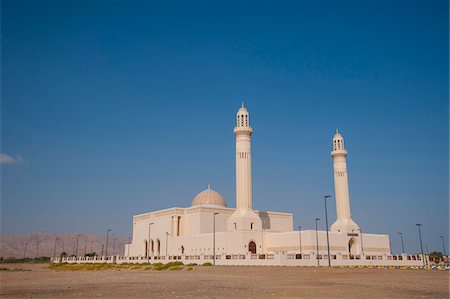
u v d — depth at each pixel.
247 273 61.12
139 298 29.69
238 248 106.19
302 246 104.44
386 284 39.97
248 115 115.44
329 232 109.00
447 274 56.59
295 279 47.56
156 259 115.31
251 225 109.19
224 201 141.00
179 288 37.06
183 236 126.69
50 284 44.59
